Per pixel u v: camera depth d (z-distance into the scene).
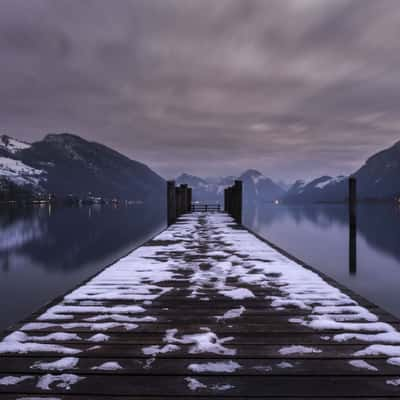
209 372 2.22
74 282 13.09
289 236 26.73
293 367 2.28
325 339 2.72
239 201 15.30
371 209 83.62
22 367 2.28
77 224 43.84
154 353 2.48
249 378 2.16
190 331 2.90
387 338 2.72
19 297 10.80
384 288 10.02
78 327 2.98
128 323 3.09
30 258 18.73
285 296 3.93
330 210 91.94
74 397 1.96
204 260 6.10
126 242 25.36
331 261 15.03
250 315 3.29
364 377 2.16
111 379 2.14
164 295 3.97
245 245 7.88
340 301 3.71
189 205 23.08
